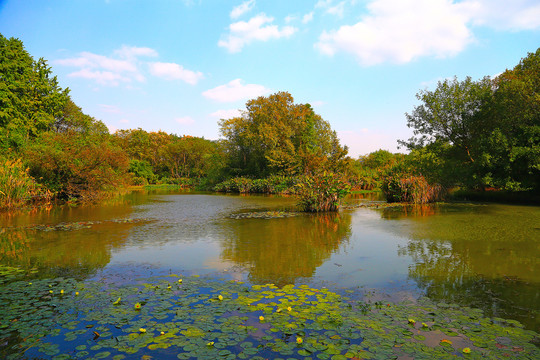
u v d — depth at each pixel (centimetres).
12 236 777
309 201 1266
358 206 1471
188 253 612
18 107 2153
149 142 5681
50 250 637
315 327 312
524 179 1466
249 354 267
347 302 375
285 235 783
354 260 557
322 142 3325
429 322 321
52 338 296
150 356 264
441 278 459
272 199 2008
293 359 258
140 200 1944
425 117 1909
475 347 273
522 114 1456
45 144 1966
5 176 1369
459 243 675
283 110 3145
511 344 278
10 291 414
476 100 1730
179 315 342
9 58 2130
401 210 1287
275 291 412
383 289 418
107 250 637
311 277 470
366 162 4203
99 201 1853
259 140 3091
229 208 1442
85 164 1872
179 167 5612
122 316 340
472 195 1778
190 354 267
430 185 1625
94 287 430
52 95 2489
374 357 259
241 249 641
